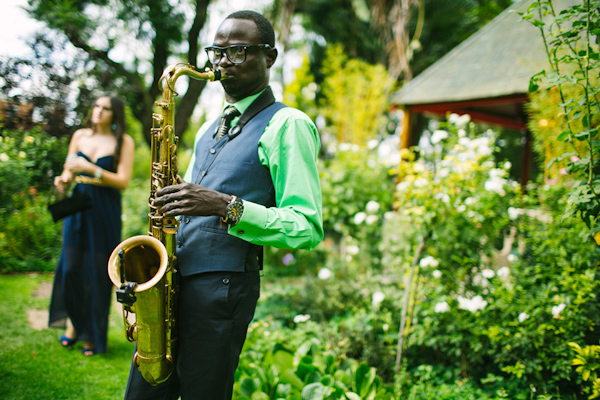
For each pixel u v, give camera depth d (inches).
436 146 139.0
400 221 143.1
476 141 128.0
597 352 87.9
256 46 66.1
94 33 193.2
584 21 81.0
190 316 62.9
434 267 125.0
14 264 214.4
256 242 60.4
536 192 125.1
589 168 81.9
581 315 102.3
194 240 63.9
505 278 117.9
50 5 173.9
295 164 63.3
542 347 104.6
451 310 117.1
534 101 118.2
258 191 65.1
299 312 155.6
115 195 125.6
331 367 101.1
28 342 129.0
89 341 123.1
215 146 68.5
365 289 156.1
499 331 106.0
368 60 448.1
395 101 227.1
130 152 127.2
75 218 120.0
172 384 69.2
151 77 244.8
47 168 181.2
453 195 120.4
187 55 239.1
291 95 415.5
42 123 167.8
